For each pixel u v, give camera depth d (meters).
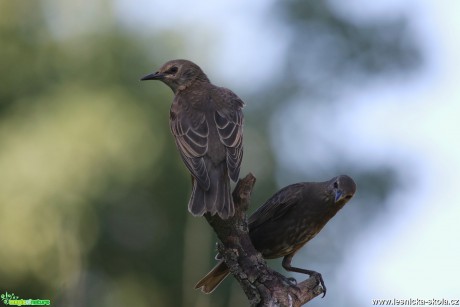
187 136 10.81
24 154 16.61
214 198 9.73
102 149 16.61
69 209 16.59
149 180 16.91
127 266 17.23
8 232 16.47
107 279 17.20
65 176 16.55
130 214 17.08
